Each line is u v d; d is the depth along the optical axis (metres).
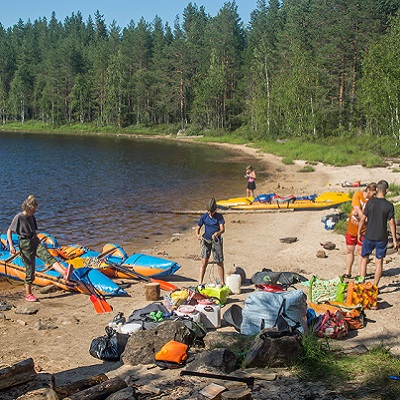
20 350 7.16
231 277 9.53
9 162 42.94
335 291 8.24
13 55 136.25
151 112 101.94
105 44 112.56
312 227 16.52
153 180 31.48
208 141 72.06
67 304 9.60
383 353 6.14
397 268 10.73
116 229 17.47
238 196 24.84
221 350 5.99
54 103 112.25
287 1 92.12
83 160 45.00
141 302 9.50
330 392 5.20
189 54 93.50
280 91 63.88
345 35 61.47
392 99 44.94
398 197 20.36
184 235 16.36
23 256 9.77
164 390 5.40
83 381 5.43
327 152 44.62
